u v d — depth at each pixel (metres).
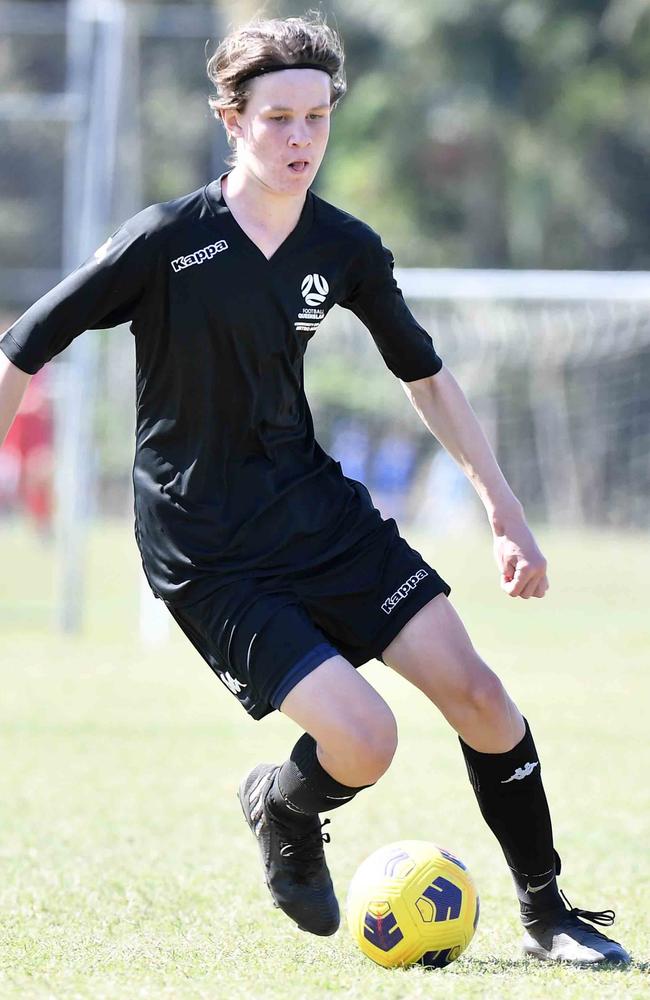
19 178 75.62
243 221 12.08
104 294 12.06
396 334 13.06
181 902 15.13
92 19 43.84
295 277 12.17
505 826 12.79
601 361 65.19
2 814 20.23
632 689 33.66
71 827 19.42
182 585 12.16
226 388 12.08
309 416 12.80
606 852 18.00
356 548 12.42
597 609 49.88
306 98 11.75
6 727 27.94
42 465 70.31
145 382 12.36
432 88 102.06
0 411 12.16
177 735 27.53
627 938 13.66
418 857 12.53
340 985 11.32
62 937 13.38
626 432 66.44
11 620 46.53
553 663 38.00
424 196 104.38
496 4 98.00
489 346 63.72
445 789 22.72
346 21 103.44
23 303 76.94
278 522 12.19
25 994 11.02
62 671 35.97
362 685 11.62
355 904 12.43
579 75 98.69
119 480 76.44
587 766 24.52
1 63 69.94
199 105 85.88
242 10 92.38
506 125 99.94
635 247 101.31
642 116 98.88
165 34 85.56
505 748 12.55
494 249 103.69
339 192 106.06
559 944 12.74
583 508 67.50
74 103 44.53
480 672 12.27
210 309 11.95
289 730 28.41
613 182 100.69
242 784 13.35
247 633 11.80
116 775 23.55
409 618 12.25
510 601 52.00
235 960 12.49
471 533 68.81
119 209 68.12
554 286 40.59
